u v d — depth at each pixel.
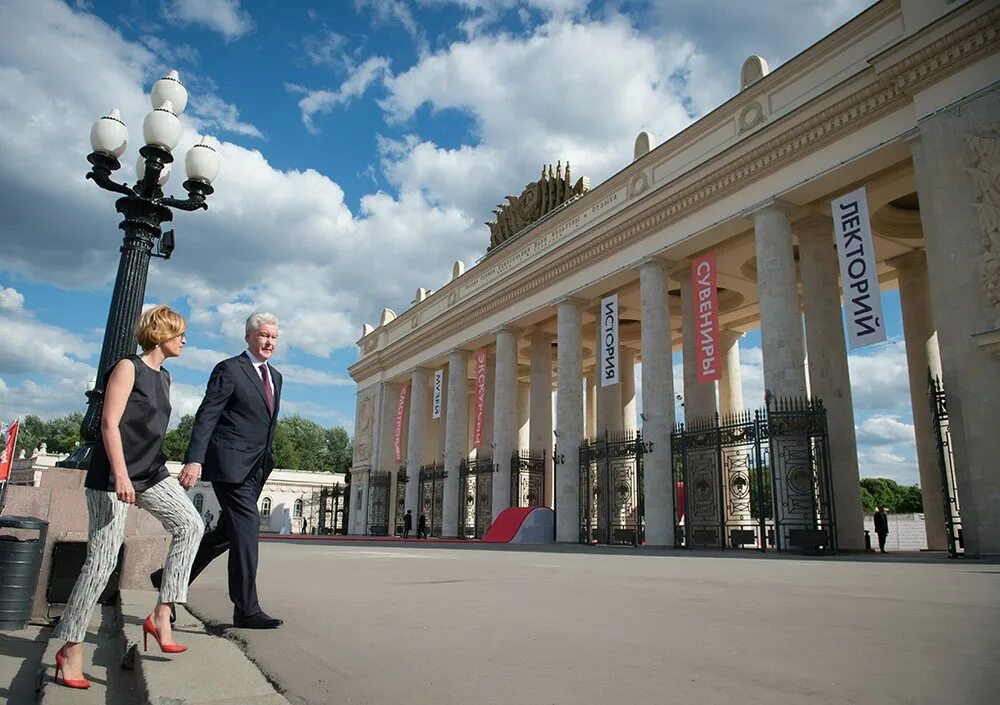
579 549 24.17
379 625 5.53
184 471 5.09
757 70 25.36
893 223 26.80
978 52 17.38
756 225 24.23
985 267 16.44
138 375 4.72
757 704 2.97
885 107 20.20
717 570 11.62
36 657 5.92
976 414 16.16
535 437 39.56
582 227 34.41
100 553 4.46
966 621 5.20
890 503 89.06
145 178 11.02
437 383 46.94
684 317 30.45
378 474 53.19
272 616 6.11
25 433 118.56
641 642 4.54
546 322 40.38
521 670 3.78
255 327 5.77
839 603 6.49
